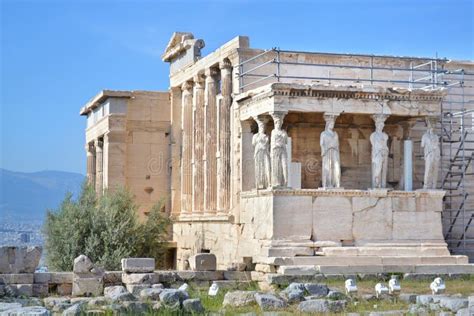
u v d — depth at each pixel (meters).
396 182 37.97
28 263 29.78
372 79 36.50
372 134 35.38
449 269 32.66
